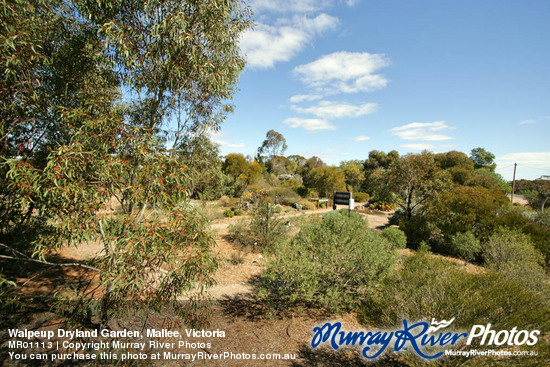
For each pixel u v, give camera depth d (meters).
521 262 5.48
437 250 9.20
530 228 7.98
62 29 3.36
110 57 3.46
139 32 3.24
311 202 22.88
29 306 4.00
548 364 2.41
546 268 6.59
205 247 2.91
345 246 4.39
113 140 2.72
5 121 2.81
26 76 2.84
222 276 6.03
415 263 4.05
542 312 2.73
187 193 3.04
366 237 4.66
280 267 4.11
